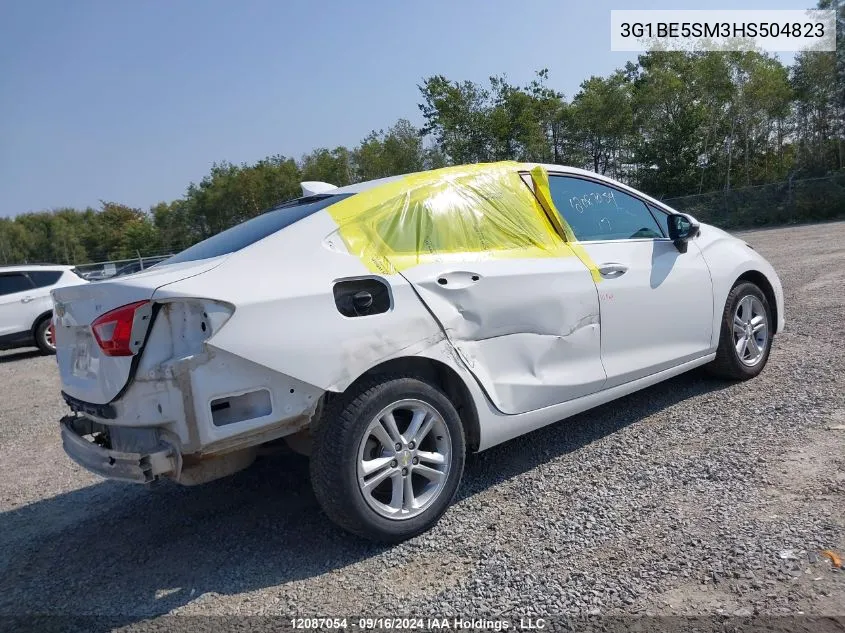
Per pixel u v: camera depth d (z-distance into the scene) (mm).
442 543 3121
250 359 2764
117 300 2812
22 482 4730
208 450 2764
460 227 3615
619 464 3768
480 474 3879
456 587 2744
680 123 37156
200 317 2742
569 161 41719
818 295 7996
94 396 2975
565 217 4113
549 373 3734
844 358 5203
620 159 42094
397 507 3119
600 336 3990
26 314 11805
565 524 3158
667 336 4398
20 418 6840
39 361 11375
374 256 3254
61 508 4152
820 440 3729
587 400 3932
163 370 2717
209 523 3633
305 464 4375
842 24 36188
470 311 3398
